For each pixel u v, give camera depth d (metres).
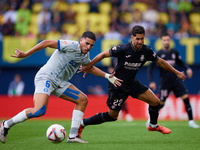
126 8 66.62
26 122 39.66
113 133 27.30
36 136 25.11
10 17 65.94
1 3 67.62
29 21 65.44
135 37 19.25
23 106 47.97
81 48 19.38
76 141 20.34
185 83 55.03
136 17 65.38
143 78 55.00
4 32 64.38
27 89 57.34
